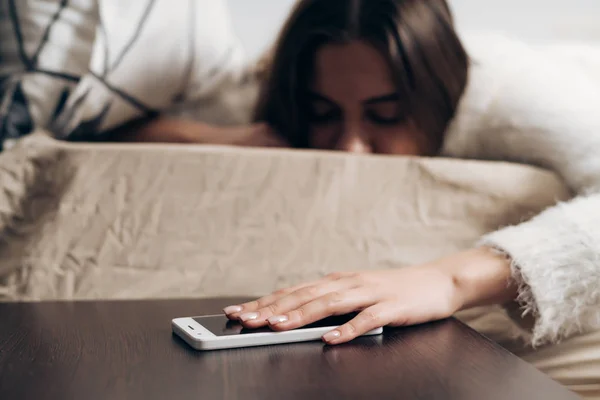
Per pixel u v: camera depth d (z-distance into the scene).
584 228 0.81
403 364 0.55
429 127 1.21
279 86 1.19
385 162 1.12
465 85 1.21
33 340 0.63
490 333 0.91
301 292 0.68
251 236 1.04
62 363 0.54
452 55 1.21
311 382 0.50
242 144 1.19
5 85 1.13
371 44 1.19
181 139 1.17
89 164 1.06
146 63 1.15
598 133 1.18
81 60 1.14
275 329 0.62
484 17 1.22
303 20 1.19
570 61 1.23
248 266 1.02
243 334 0.60
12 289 0.96
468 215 1.09
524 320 0.84
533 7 1.24
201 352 0.58
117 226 1.02
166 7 1.16
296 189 1.08
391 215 1.07
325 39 1.19
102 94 1.15
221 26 1.18
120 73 1.15
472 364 0.56
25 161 1.06
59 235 1.00
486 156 1.21
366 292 0.69
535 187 1.12
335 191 1.08
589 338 0.81
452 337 0.66
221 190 1.07
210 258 1.02
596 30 1.26
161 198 1.05
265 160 1.10
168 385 0.48
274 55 1.19
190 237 1.03
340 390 0.48
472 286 0.77
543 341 0.81
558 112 1.19
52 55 1.13
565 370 0.80
